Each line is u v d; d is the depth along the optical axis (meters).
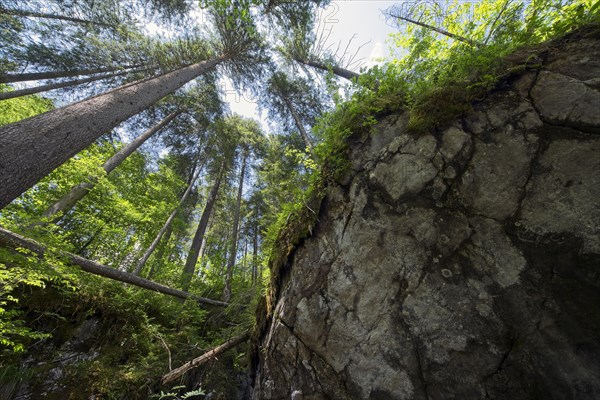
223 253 13.51
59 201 6.36
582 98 1.80
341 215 2.82
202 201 16.38
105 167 7.19
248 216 15.94
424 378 2.00
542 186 1.84
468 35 3.01
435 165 2.34
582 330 1.56
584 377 1.50
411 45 3.47
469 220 2.10
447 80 2.54
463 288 2.02
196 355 4.70
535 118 1.97
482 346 1.86
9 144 2.34
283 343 2.89
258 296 5.08
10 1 6.71
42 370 3.70
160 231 9.82
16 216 4.91
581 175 1.70
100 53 7.18
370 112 3.05
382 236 2.47
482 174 2.11
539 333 1.69
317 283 2.76
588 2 2.04
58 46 6.91
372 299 2.38
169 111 12.12
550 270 1.73
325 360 2.49
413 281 2.23
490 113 2.20
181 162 13.97
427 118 2.47
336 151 3.12
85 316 4.67
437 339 2.02
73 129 3.05
